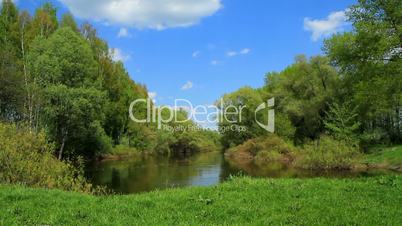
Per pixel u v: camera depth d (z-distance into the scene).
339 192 15.27
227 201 13.91
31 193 15.55
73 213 12.41
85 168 49.00
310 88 64.81
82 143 56.00
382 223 10.62
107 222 11.31
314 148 51.03
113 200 14.68
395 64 28.00
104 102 51.38
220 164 56.03
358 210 12.16
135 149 77.62
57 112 45.31
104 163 57.22
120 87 72.69
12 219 11.69
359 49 32.31
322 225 10.52
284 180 18.50
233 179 18.92
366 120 57.38
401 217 11.23
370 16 29.27
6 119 40.84
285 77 72.75
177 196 15.07
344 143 49.84
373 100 29.55
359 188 16.20
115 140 75.50
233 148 75.50
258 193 15.24
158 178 39.34
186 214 12.21
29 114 42.88
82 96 46.16
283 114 69.31
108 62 69.94
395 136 58.41
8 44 50.88
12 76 42.38
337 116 57.06
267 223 10.92
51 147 23.88
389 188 16.09
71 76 48.25
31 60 46.44
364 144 55.72
